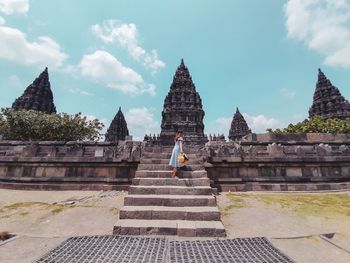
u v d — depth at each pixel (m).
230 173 10.16
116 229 5.09
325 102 34.81
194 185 7.51
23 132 20.94
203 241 4.66
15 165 10.96
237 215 6.49
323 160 10.41
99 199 8.23
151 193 6.93
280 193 9.36
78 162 10.45
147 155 10.30
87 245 4.41
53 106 38.75
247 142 13.78
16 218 6.25
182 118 41.66
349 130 18.38
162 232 5.08
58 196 8.80
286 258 3.81
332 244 4.54
